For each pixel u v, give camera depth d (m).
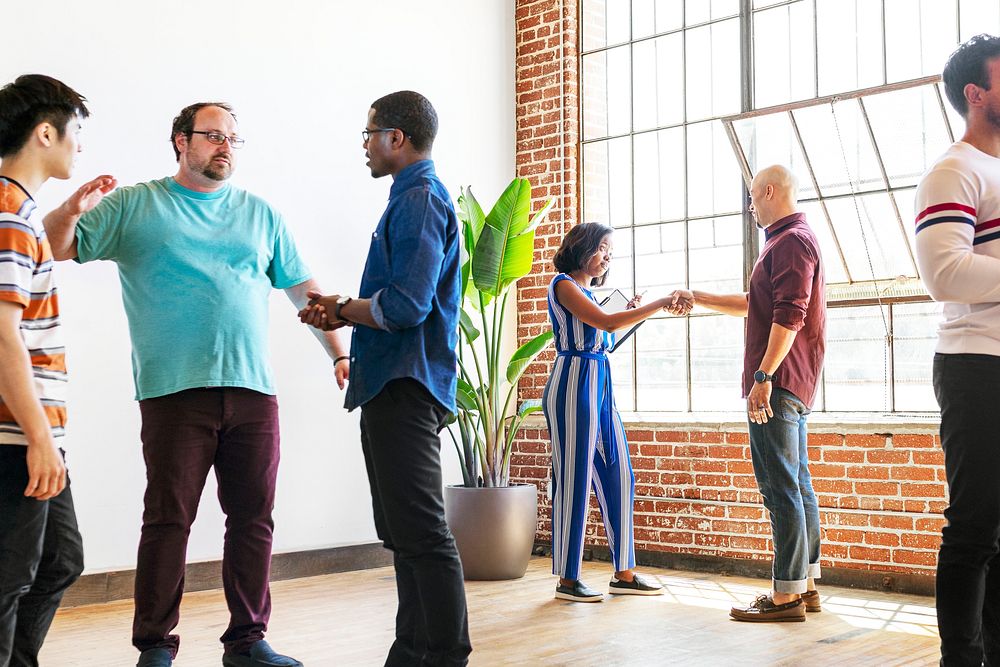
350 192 5.42
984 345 2.17
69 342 4.32
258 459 3.01
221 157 2.98
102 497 4.38
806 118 5.09
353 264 5.41
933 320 4.74
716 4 5.58
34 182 2.12
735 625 3.83
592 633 3.70
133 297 2.94
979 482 2.16
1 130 2.08
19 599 2.06
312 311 2.54
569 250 4.39
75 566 2.23
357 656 3.39
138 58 4.59
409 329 2.49
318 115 5.29
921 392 4.77
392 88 5.65
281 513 5.01
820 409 5.09
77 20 4.40
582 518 4.37
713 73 5.59
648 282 5.83
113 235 2.91
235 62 4.95
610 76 6.04
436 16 5.92
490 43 6.24
